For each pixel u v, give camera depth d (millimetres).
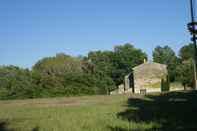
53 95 78250
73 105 42188
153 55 167625
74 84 81562
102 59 137125
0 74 84250
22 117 28797
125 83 101500
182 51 152875
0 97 75875
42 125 21844
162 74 93625
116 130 18359
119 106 36000
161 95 53688
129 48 135625
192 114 24562
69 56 102688
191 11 23453
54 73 88938
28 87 78500
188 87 86625
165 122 20641
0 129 21359
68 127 20156
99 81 84812
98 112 29562
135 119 22812
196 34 23641
